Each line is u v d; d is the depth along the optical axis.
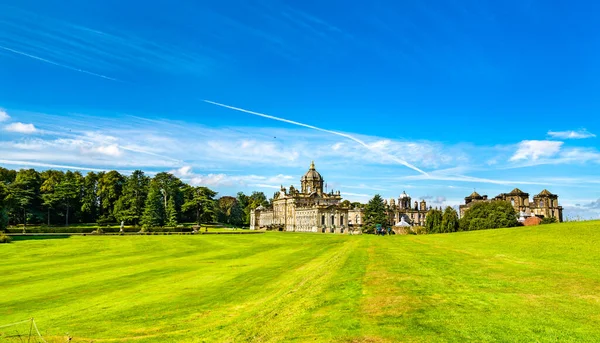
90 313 25.06
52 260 56.25
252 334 18.58
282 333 17.22
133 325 22.12
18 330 21.89
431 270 28.06
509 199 177.75
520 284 22.14
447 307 17.92
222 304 26.45
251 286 32.56
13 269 46.59
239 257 57.12
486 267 28.92
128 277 39.66
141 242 85.81
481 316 16.36
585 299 18.42
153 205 141.38
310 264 44.53
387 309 18.28
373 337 14.94
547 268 27.36
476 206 121.06
